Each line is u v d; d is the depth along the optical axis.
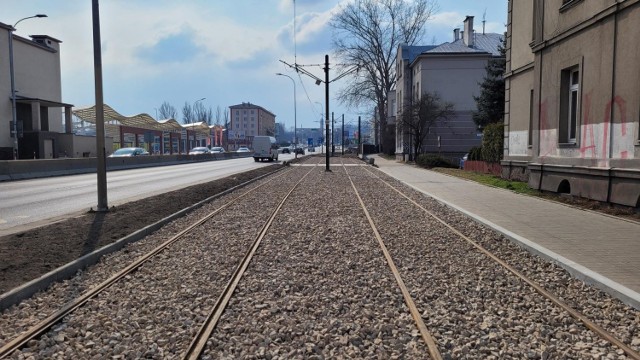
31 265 7.59
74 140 48.75
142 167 44.28
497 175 25.88
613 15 12.41
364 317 5.63
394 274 7.41
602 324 5.43
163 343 4.89
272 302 6.19
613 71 12.44
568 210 13.08
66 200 17.62
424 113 45.00
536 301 6.24
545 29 16.31
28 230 10.77
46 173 30.12
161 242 10.05
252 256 8.70
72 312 5.84
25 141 44.47
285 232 11.09
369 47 66.06
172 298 6.39
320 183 25.73
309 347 4.80
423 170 36.28
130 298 6.37
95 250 8.70
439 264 8.16
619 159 12.21
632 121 11.68
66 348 4.80
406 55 59.66
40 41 51.44
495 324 5.42
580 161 14.10
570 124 15.28
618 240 9.21
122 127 63.66
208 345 4.85
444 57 50.16
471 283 7.05
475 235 10.55
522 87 20.83
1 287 6.40
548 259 8.13
